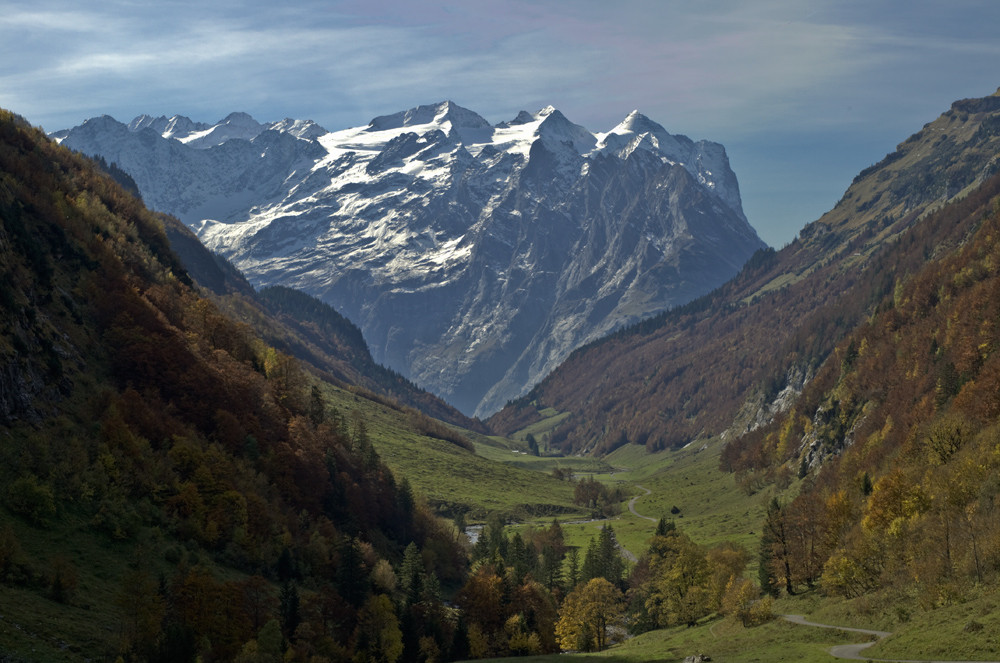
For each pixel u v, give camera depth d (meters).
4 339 128.38
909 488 127.94
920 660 76.56
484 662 120.62
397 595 154.50
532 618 155.12
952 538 103.81
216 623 105.69
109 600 100.12
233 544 133.12
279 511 154.50
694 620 139.38
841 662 80.44
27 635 83.62
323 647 118.88
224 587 111.25
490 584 159.38
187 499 133.00
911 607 97.06
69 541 109.12
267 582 130.25
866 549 116.69
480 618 153.38
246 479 153.62
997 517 101.62
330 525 164.38
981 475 120.31
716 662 94.12
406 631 134.62
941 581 97.25
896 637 85.31
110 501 120.50
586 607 149.00
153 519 125.56
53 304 157.12
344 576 139.88
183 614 103.19
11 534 100.69
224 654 103.50
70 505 115.69
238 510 140.50
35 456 118.00
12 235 158.50
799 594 125.19
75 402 138.50
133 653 89.88
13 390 123.56
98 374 154.38
